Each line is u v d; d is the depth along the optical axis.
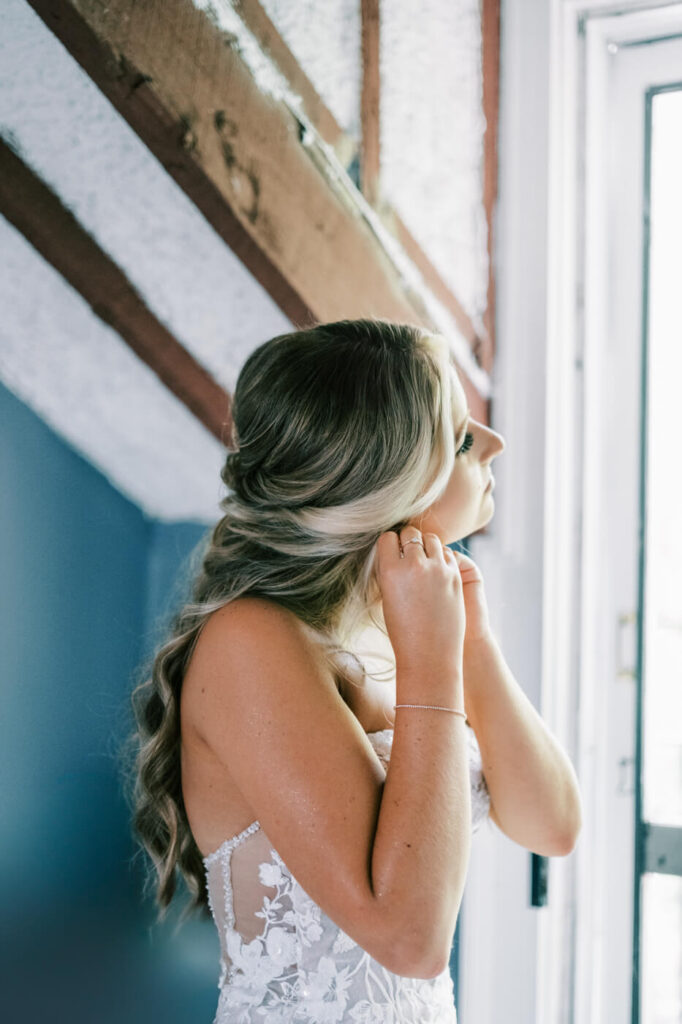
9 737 1.07
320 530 0.92
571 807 1.14
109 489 1.26
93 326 1.09
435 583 0.90
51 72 0.88
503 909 1.70
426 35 1.47
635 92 1.78
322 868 0.80
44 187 0.97
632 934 1.78
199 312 1.15
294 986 0.93
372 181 1.32
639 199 1.79
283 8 1.09
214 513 1.38
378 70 1.33
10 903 1.07
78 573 1.19
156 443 1.25
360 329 0.96
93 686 1.21
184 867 1.10
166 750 1.02
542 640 1.71
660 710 1.79
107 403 1.17
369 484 0.92
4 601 1.07
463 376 1.66
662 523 1.79
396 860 0.79
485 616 1.15
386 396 0.92
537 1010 1.68
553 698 1.73
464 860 0.82
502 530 1.74
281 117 1.10
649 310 1.79
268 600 0.93
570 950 1.78
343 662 0.99
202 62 0.97
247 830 0.93
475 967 1.70
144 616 1.31
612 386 1.81
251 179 1.06
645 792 1.79
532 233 1.75
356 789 0.83
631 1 1.70
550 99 1.74
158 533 1.35
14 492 1.09
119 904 1.23
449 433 0.96
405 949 0.77
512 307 1.76
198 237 1.06
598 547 1.81
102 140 0.94
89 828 1.19
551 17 1.73
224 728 0.87
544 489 1.72
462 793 0.84
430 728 0.85
